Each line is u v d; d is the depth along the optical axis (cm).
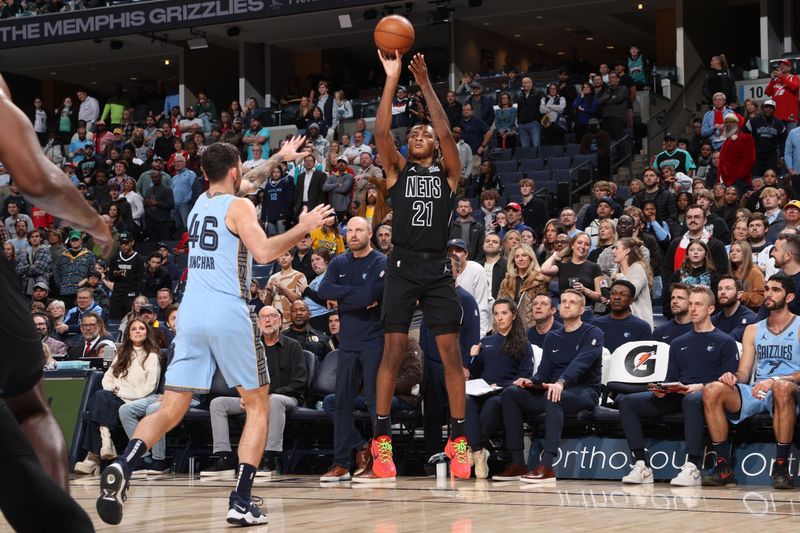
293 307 970
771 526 475
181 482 789
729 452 720
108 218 1688
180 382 483
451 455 705
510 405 781
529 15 2291
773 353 752
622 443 780
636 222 1153
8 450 222
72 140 2180
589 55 2684
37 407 278
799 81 1582
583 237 1019
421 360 821
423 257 682
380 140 678
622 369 803
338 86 2362
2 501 224
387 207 1395
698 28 2114
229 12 2119
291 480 790
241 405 871
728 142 1338
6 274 242
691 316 771
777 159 1452
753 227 1038
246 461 489
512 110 1780
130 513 550
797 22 2100
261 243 475
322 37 2411
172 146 1973
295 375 880
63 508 224
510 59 2195
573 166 1653
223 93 2547
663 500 609
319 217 479
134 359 927
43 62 2573
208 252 489
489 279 1086
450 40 2295
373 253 779
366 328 772
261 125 1975
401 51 669
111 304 1429
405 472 870
